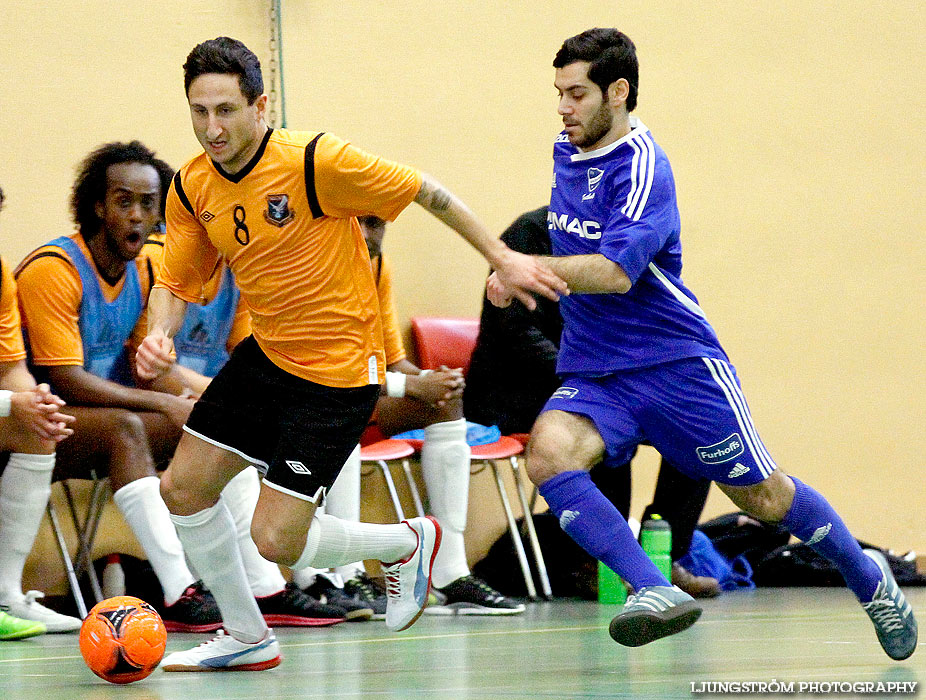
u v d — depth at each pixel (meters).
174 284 11.51
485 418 20.25
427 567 12.34
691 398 11.83
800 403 25.02
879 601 12.12
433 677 11.23
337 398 11.00
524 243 20.11
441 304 22.03
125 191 16.53
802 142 25.22
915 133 26.17
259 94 10.50
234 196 10.73
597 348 12.12
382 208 10.91
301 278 10.83
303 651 13.48
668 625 10.95
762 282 24.77
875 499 25.53
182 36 20.16
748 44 24.83
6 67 18.89
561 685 10.59
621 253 11.30
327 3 21.28
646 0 23.98
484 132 22.58
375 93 21.66
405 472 20.12
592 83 11.83
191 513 11.34
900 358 25.86
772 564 22.14
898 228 25.95
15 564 15.65
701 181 24.30
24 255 18.86
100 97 19.50
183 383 17.33
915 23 26.14
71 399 16.53
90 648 10.92
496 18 22.77
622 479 19.67
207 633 15.49
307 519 11.06
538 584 20.48
